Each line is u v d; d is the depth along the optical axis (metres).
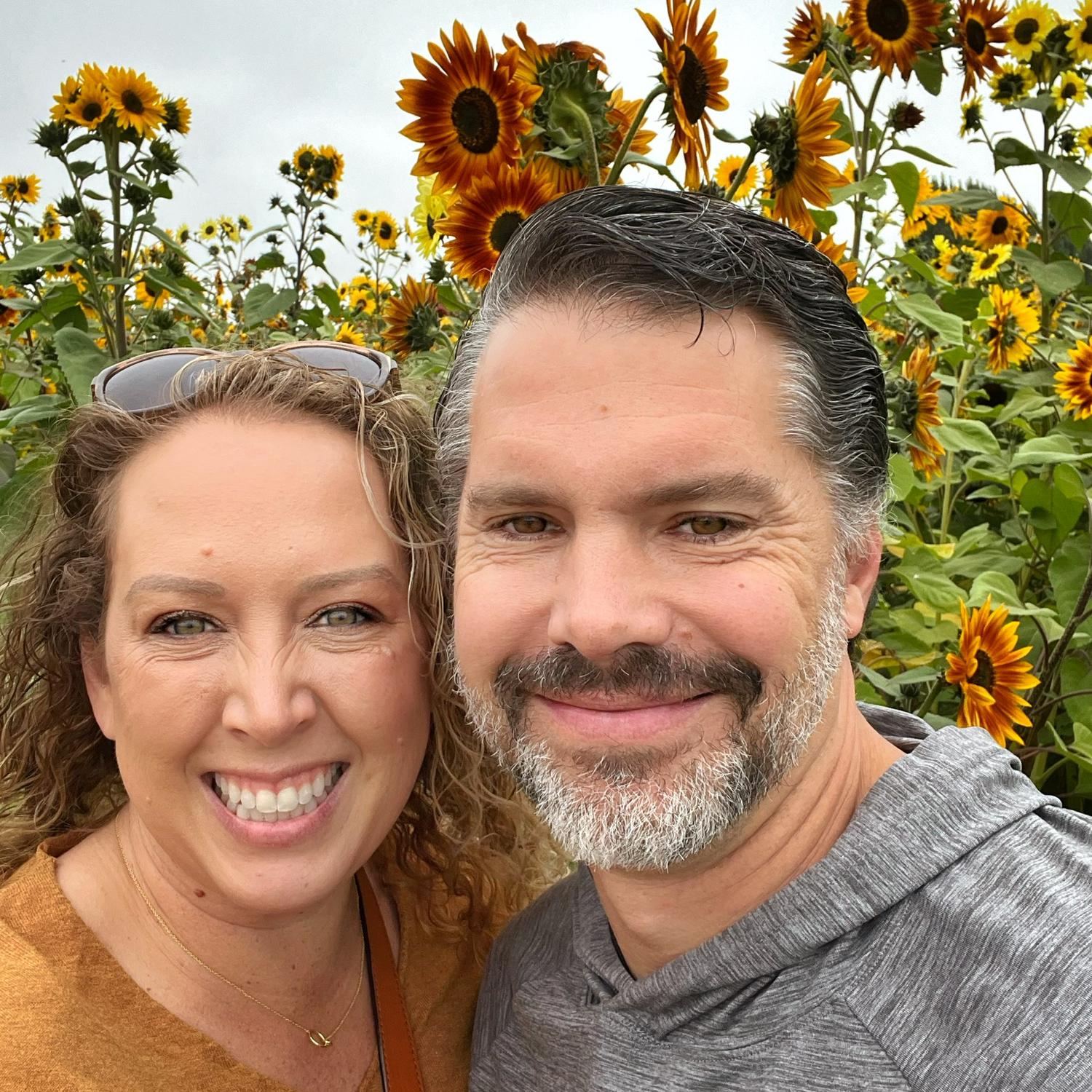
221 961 0.48
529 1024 0.48
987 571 0.80
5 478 0.87
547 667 0.40
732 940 0.40
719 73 0.63
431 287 0.94
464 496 0.43
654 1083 0.41
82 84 1.07
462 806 0.57
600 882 0.45
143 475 0.46
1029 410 0.97
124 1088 0.43
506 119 0.68
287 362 0.48
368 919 0.54
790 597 0.39
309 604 0.45
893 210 1.07
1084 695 0.75
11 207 1.69
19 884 0.48
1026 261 1.07
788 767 0.40
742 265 0.38
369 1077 0.52
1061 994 0.35
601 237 0.38
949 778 0.41
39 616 0.52
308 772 0.46
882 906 0.39
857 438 0.42
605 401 0.38
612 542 0.39
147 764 0.45
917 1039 0.37
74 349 0.86
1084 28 1.11
